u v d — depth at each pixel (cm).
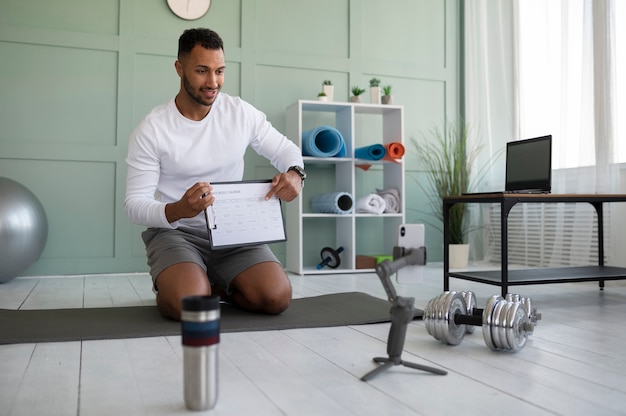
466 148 476
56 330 197
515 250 441
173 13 409
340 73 455
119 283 345
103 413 119
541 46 422
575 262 374
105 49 394
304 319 217
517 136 436
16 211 331
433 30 483
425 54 481
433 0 483
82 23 390
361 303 256
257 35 432
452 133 485
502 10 450
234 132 230
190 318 119
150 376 145
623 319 227
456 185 452
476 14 473
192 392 120
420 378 144
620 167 352
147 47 402
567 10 385
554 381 142
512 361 162
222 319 216
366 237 461
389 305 250
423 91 480
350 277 385
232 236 212
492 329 168
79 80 389
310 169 442
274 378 144
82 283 345
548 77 411
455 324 180
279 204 224
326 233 447
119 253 396
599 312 243
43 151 381
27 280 359
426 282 349
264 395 130
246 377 145
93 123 392
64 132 386
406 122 476
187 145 223
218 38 212
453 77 487
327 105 415
